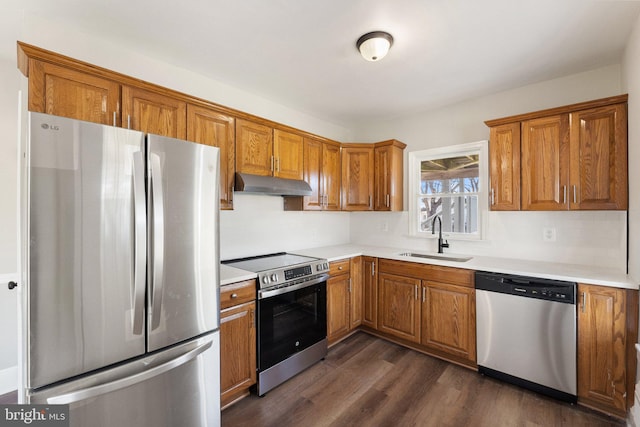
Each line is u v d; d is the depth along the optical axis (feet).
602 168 6.56
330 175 10.46
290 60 7.16
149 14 5.44
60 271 3.72
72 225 3.80
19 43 4.52
